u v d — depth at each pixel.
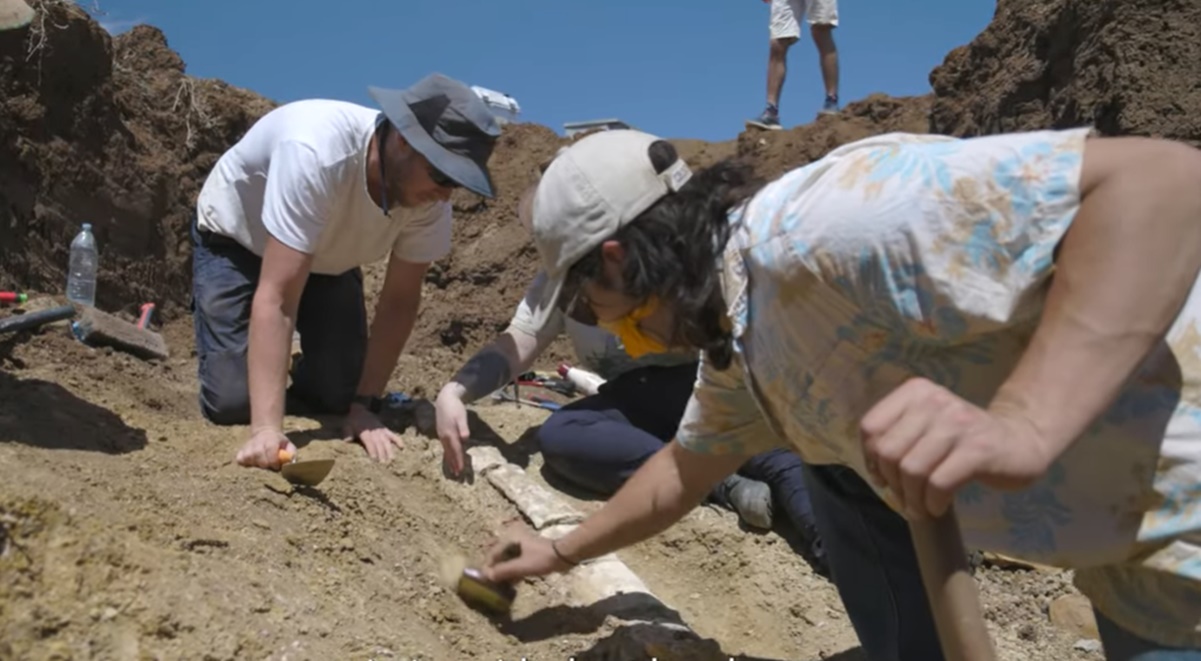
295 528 3.01
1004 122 7.99
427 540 3.39
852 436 2.06
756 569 3.72
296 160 3.57
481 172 3.62
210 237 4.17
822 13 10.27
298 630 2.48
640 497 2.70
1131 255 1.64
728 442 2.51
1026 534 2.02
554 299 2.19
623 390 4.09
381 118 3.73
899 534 2.57
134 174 6.58
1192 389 1.87
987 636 1.71
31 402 3.45
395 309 4.34
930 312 1.78
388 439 3.98
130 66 7.48
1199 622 1.92
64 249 5.91
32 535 2.23
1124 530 1.93
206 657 2.26
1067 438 1.60
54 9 6.01
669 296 2.05
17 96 5.73
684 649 2.84
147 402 4.12
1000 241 1.72
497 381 4.02
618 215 2.02
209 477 3.14
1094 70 6.89
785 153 10.20
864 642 2.72
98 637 2.17
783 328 1.98
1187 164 1.68
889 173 1.79
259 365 3.47
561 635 3.02
